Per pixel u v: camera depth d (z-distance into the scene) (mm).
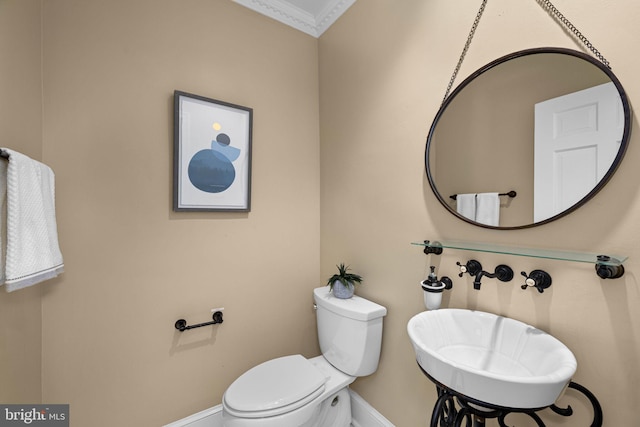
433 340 980
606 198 763
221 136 1525
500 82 972
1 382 879
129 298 1302
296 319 1814
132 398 1307
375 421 1455
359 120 1579
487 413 805
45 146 1132
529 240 912
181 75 1433
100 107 1241
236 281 1590
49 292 1146
